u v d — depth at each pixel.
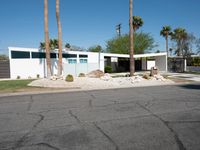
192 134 5.16
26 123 6.36
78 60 30.88
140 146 4.50
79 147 4.51
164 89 13.88
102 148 4.43
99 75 21.14
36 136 5.24
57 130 5.64
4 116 7.28
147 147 4.44
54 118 6.85
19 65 27.28
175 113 7.21
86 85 15.98
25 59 27.53
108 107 8.33
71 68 28.62
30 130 5.70
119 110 7.77
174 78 22.66
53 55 29.19
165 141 4.75
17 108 8.57
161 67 37.97
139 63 42.81
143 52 46.69
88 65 29.61
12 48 27.27
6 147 4.62
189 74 28.80
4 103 9.81
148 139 4.88
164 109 7.82
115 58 38.31
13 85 17.11
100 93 12.38
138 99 10.02
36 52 28.64
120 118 6.68
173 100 9.63
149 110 7.70
